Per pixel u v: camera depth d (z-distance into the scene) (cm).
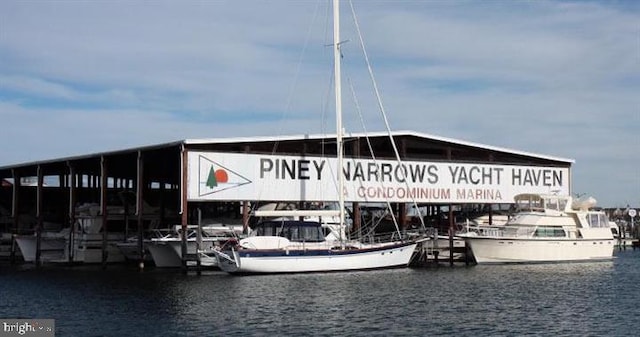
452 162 5281
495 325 2656
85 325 2669
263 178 4516
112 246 5278
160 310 2953
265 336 2441
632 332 2545
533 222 5031
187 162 4297
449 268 4691
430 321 2720
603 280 4062
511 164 5575
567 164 5894
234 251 3978
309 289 3509
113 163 5578
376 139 5088
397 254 4403
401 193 5016
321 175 4712
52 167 5916
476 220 5781
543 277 4200
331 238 4400
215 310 2930
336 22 4456
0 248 6169
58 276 4369
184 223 4275
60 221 6538
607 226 5378
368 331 2530
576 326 2652
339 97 4412
